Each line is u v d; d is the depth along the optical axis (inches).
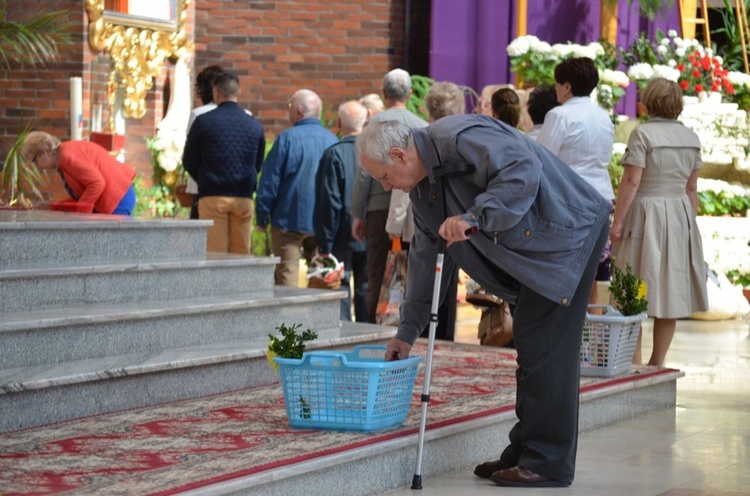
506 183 192.2
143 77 509.0
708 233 510.6
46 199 472.4
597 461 236.5
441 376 281.6
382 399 215.0
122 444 206.1
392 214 341.4
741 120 536.1
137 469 187.2
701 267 332.8
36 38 435.5
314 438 209.2
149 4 508.1
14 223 266.1
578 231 200.8
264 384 271.0
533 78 533.6
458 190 198.8
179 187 429.1
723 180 553.9
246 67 584.4
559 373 208.7
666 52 554.9
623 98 599.8
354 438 208.8
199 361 251.4
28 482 179.2
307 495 192.1
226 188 378.3
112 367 236.1
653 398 292.8
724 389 327.3
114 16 486.0
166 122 520.4
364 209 357.1
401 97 342.0
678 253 329.1
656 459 239.5
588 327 282.8
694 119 528.7
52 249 274.5
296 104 392.8
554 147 313.6
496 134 197.0
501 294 211.9
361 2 586.9
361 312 390.6
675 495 210.7
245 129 379.6
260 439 209.2
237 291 301.4
